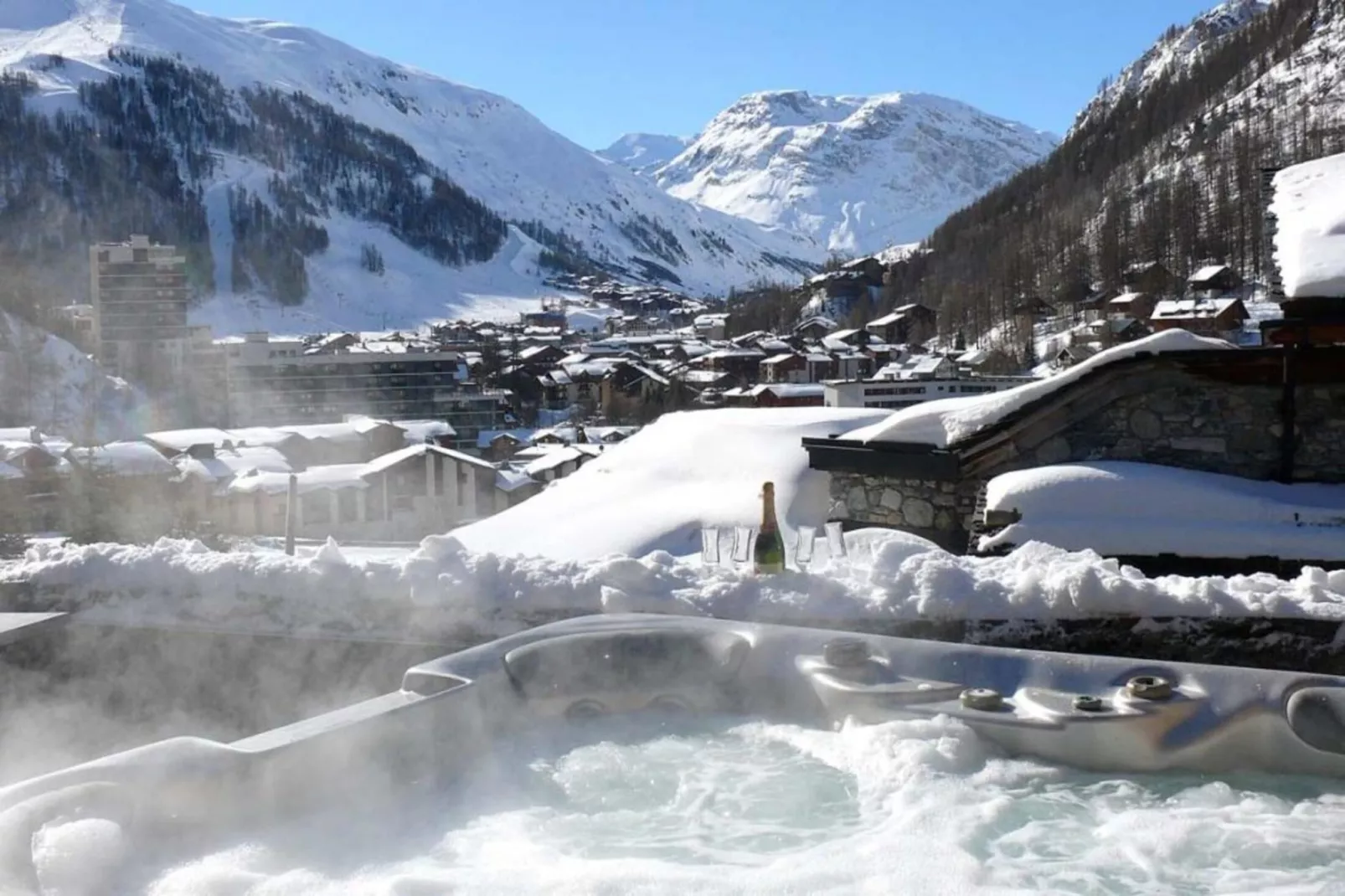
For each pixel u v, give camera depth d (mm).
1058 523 6754
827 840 3512
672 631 4699
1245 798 3754
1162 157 102438
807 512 9461
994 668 4301
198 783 3318
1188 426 7168
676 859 3406
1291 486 6816
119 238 173875
